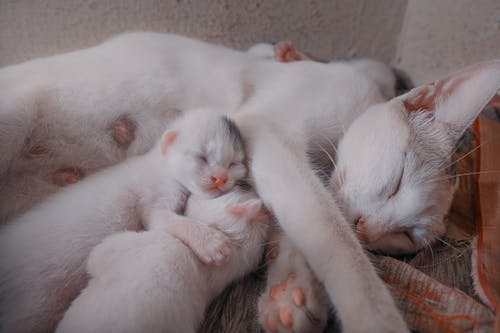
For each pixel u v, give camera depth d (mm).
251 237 273
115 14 406
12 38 394
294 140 305
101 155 328
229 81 338
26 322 244
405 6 477
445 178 295
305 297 246
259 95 335
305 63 356
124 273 231
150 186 291
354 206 288
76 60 324
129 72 323
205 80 338
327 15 465
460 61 404
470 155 333
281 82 336
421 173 287
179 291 231
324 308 250
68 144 318
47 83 305
